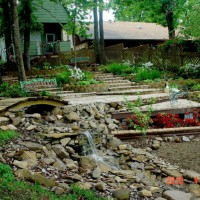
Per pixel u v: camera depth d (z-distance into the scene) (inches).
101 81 622.2
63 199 185.6
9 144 255.9
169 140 371.6
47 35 1046.4
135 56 847.1
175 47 756.6
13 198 173.0
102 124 374.0
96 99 467.8
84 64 855.7
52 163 247.3
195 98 509.0
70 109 387.2
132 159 297.6
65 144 295.6
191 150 339.9
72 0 763.4
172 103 464.4
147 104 469.7
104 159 299.1
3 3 780.0
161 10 978.1
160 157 319.3
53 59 884.0
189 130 387.9
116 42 1248.2
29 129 307.3
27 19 786.8
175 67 754.2
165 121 403.2
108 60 956.0
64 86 576.7
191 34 721.0
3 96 450.6
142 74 671.8
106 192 214.7
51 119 356.2
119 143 334.0
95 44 958.4
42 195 184.2
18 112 339.0
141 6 994.1
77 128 336.8
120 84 619.5
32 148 259.4
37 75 722.2
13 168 217.0
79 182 219.3
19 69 540.1
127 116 411.2
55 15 1017.5
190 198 220.8
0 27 812.0
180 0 934.4
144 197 216.4
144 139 362.3
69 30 804.0
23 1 781.9
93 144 319.9
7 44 812.0
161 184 253.1
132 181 244.2
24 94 455.5
